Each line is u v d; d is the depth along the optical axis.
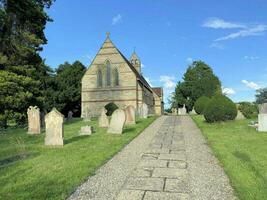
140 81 55.75
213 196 7.52
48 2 30.47
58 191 7.84
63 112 63.34
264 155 11.90
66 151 13.21
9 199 7.32
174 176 9.22
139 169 10.04
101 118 24.58
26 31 28.52
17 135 19.66
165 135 18.61
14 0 26.80
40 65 30.81
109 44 54.12
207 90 72.50
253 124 22.66
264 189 7.85
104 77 53.66
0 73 25.38
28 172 9.72
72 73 64.25
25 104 26.38
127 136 17.67
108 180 8.84
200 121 27.45
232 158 11.33
